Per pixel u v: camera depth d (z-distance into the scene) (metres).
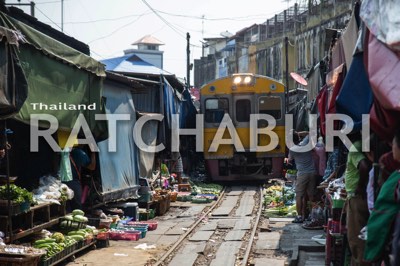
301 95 28.53
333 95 8.25
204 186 22.25
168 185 19.38
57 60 9.84
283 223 14.05
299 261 9.98
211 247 11.47
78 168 11.66
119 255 10.37
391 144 5.56
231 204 18.22
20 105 7.91
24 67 8.71
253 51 50.84
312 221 13.00
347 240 7.36
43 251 8.01
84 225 10.59
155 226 13.45
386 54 5.16
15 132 10.57
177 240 12.02
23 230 8.88
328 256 8.55
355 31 7.37
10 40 7.56
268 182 24.20
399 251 4.42
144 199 14.98
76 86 10.70
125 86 14.59
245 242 11.81
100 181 12.32
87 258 10.09
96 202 12.44
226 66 59.66
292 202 16.72
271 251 10.84
